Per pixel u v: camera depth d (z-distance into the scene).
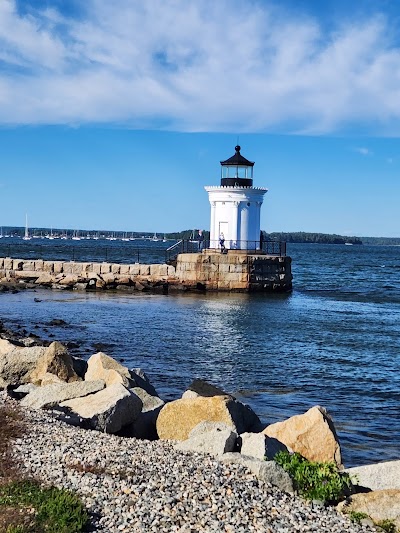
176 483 10.52
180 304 42.78
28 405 15.16
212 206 51.81
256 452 12.03
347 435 16.66
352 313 40.25
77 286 51.91
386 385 22.17
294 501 10.46
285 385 21.92
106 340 29.31
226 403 14.68
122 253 123.50
